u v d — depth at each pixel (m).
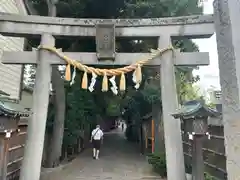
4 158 4.25
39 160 5.71
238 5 2.65
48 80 6.13
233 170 2.49
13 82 9.72
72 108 11.59
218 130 6.27
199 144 4.54
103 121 21.70
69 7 9.54
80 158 11.21
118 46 10.44
